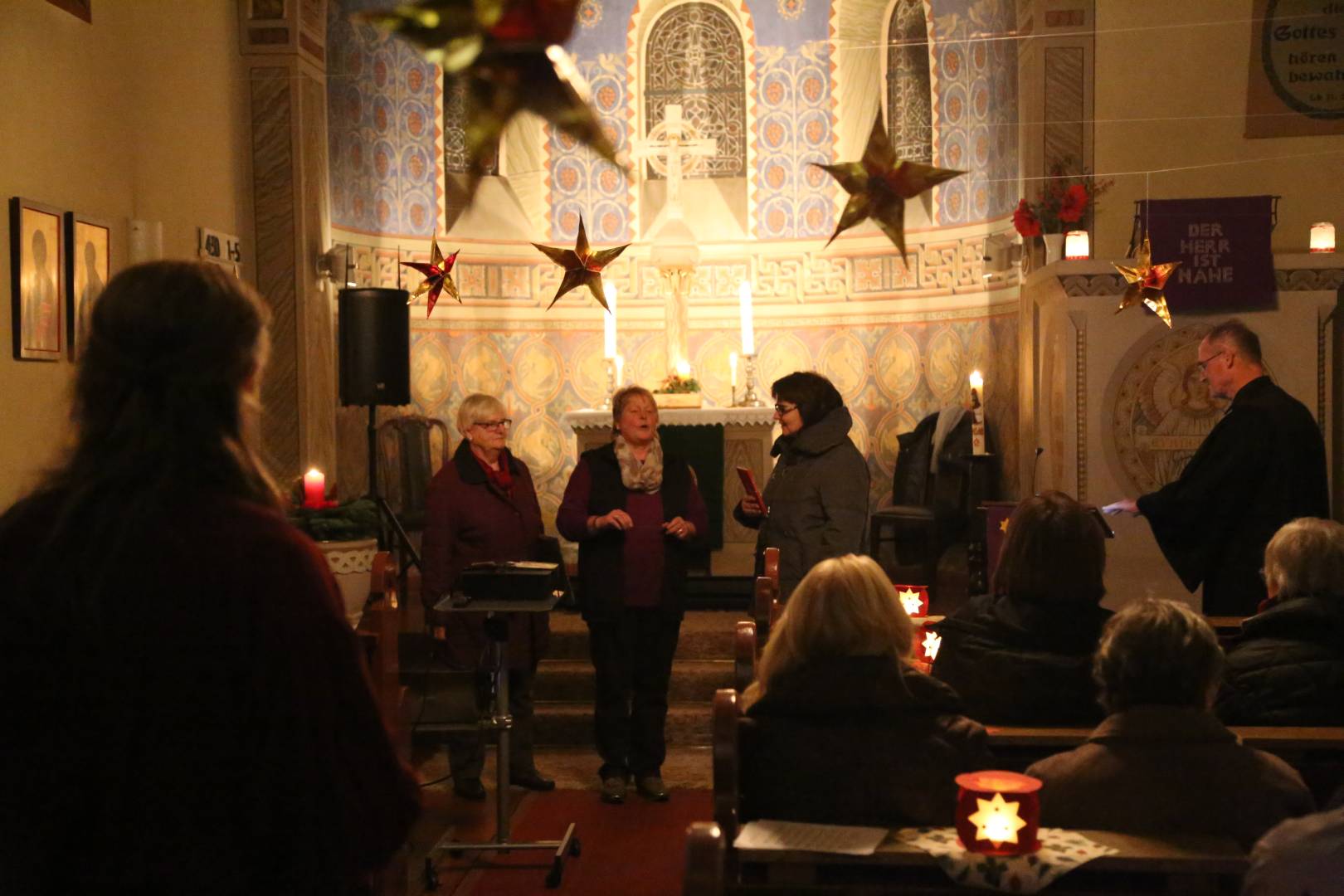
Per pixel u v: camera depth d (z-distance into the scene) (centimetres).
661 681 515
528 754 524
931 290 853
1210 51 684
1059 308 614
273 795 133
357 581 371
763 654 262
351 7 807
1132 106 690
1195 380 597
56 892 135
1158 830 221
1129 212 691
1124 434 601
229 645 133
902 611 256
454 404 884
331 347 743
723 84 924
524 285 909
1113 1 689
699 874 160
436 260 659
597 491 507
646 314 916
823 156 903
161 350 141
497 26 125
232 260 660
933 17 845
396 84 859
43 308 463
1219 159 686
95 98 517
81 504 136
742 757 251
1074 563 293
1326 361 595
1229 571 471
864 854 212
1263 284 590
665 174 915
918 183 237
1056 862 204
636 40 926
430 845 455
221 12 667
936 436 760
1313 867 160
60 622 132
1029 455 698
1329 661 304
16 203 443
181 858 131
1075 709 289
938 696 251
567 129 130
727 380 913
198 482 140
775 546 495
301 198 695
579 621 675
